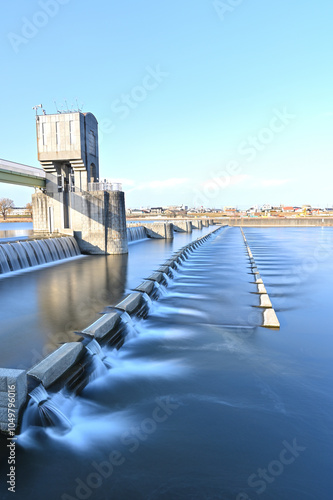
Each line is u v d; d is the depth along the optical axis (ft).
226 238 228.43
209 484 21.79
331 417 29.01
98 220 116.16
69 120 115.44
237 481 22.15
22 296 59.62
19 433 24.00
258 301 63.52
